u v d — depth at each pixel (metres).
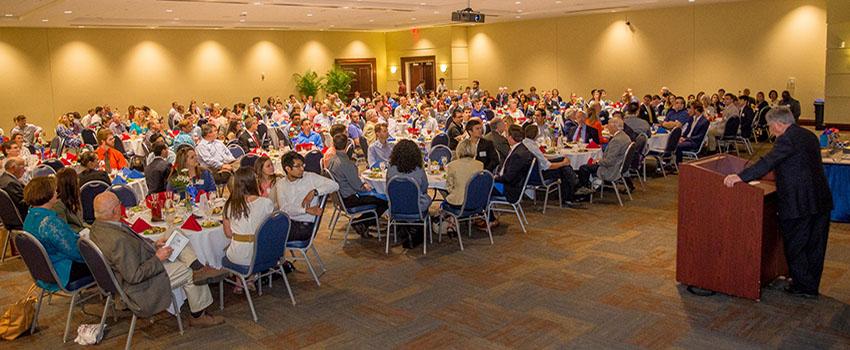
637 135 9.76
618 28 20.38
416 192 6.16
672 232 6.96
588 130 9.45
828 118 16.12
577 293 5.18
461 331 4.55
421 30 24.09
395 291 5.40
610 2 16.62
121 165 9.21
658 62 19.73
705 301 4.88
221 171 8.91
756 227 4.68
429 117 13.50
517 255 6.28
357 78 24.66
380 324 4.72
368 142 11.50
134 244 4.24
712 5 18.45
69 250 4.54
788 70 17.38
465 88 24.05
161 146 7.65
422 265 6.07
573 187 8.38
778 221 4.89
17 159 6.90
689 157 11.23
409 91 25.00
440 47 23.80
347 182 6.67
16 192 6.46
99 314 5.13
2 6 12.58
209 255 4.98
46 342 4.64
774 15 17.41
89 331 4.57
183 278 4.65
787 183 4.64
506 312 4.86
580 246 6.51
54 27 18.19
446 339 4.42
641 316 4.66
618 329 4.46
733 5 18.08
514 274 5.71
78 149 11.33
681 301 4.91
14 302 5.62
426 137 11.42
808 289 4.83
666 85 19.67
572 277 5.57
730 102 13.08
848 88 15.70
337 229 7.55
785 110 4.62
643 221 7.48
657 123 12.79
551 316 4.74
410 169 6.30
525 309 4.90
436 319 4.78
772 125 4.65
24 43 18.06
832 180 7.00
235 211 4.78
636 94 20.30
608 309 4.82
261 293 5.43
